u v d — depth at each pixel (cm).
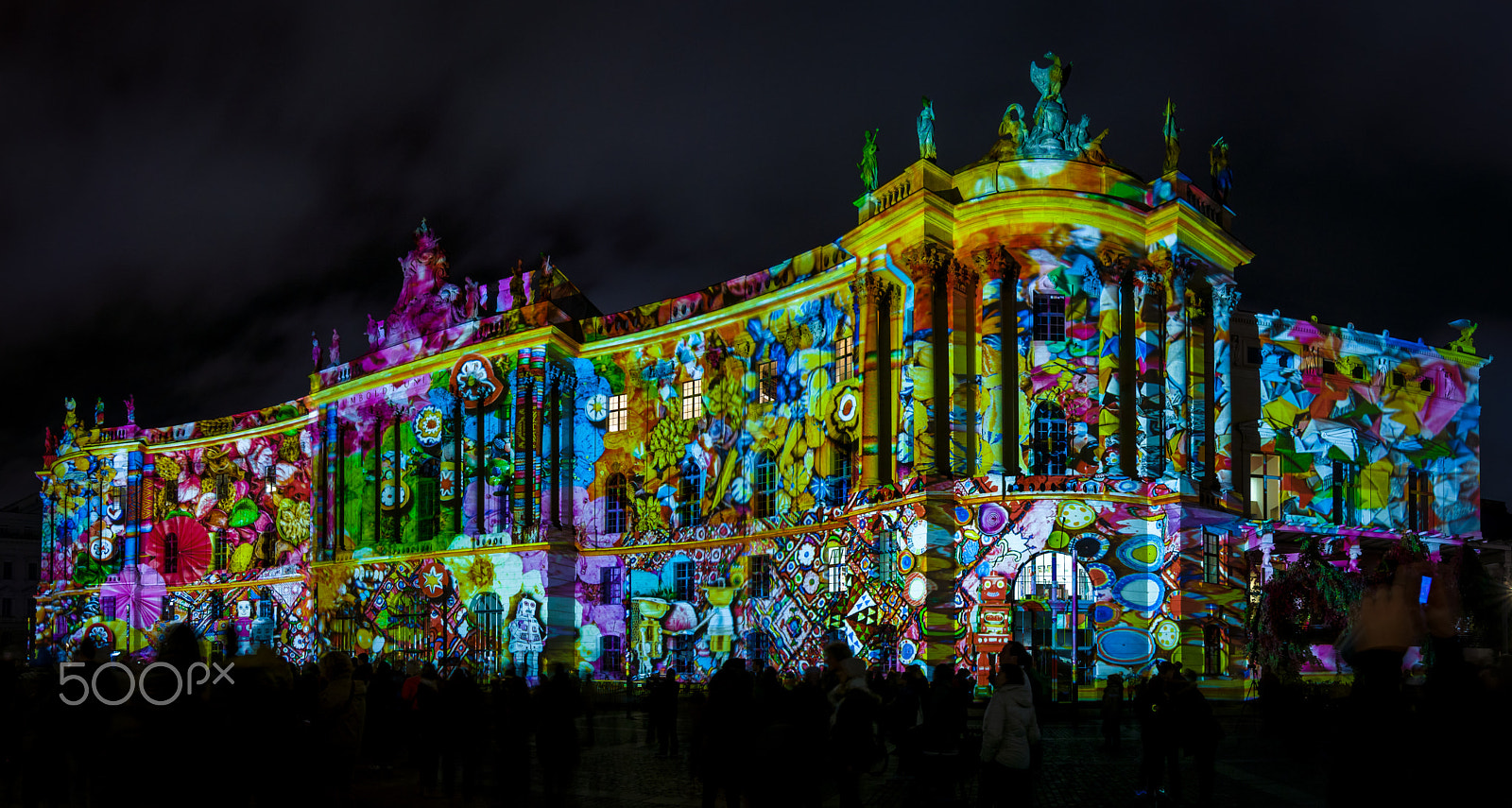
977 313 4478
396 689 2722
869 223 4634
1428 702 590
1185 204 4500
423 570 6200
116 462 8400
